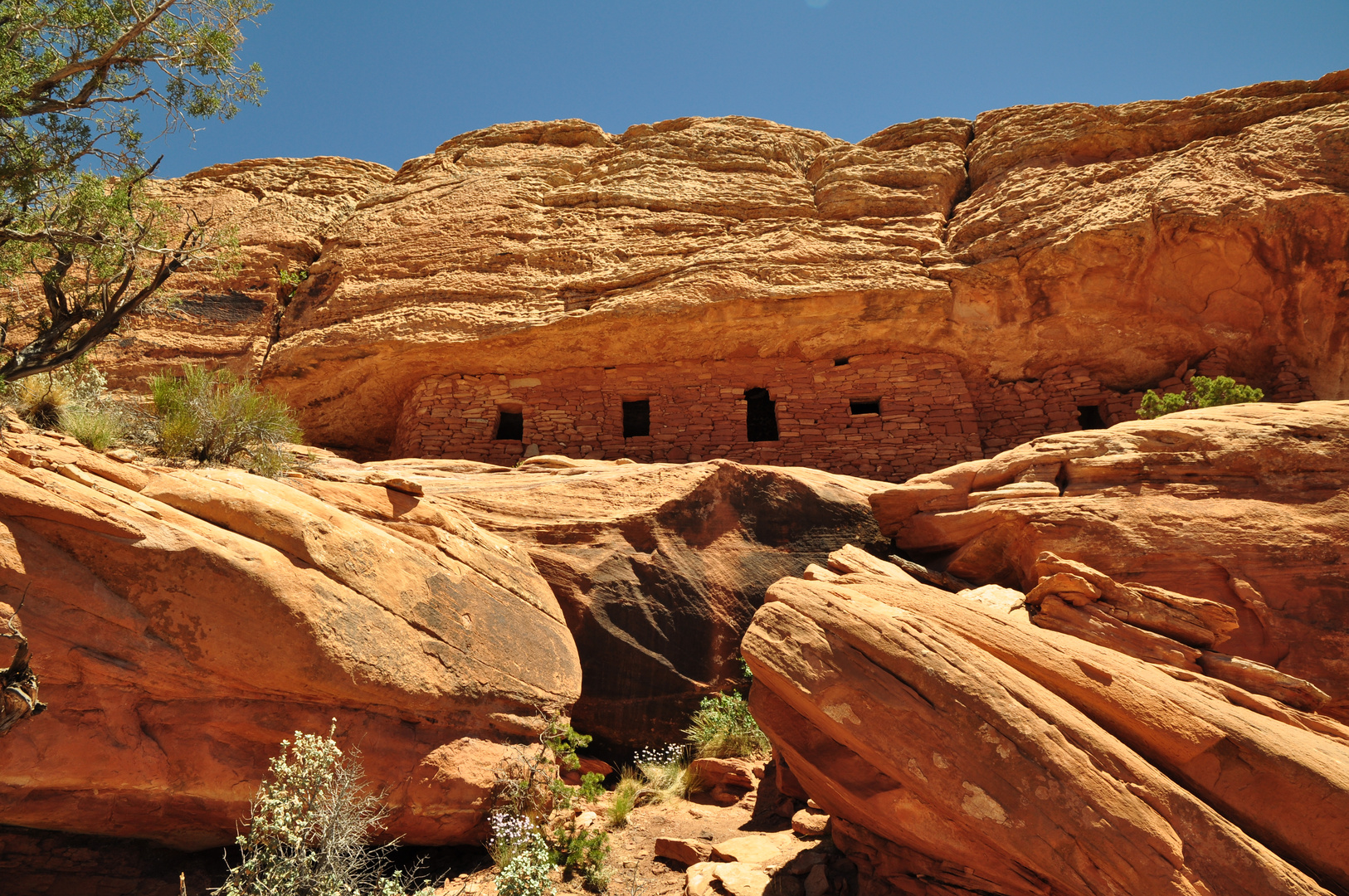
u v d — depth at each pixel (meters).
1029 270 12.37
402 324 13.12
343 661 5.22
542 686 6.70
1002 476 8.59
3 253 7.69
